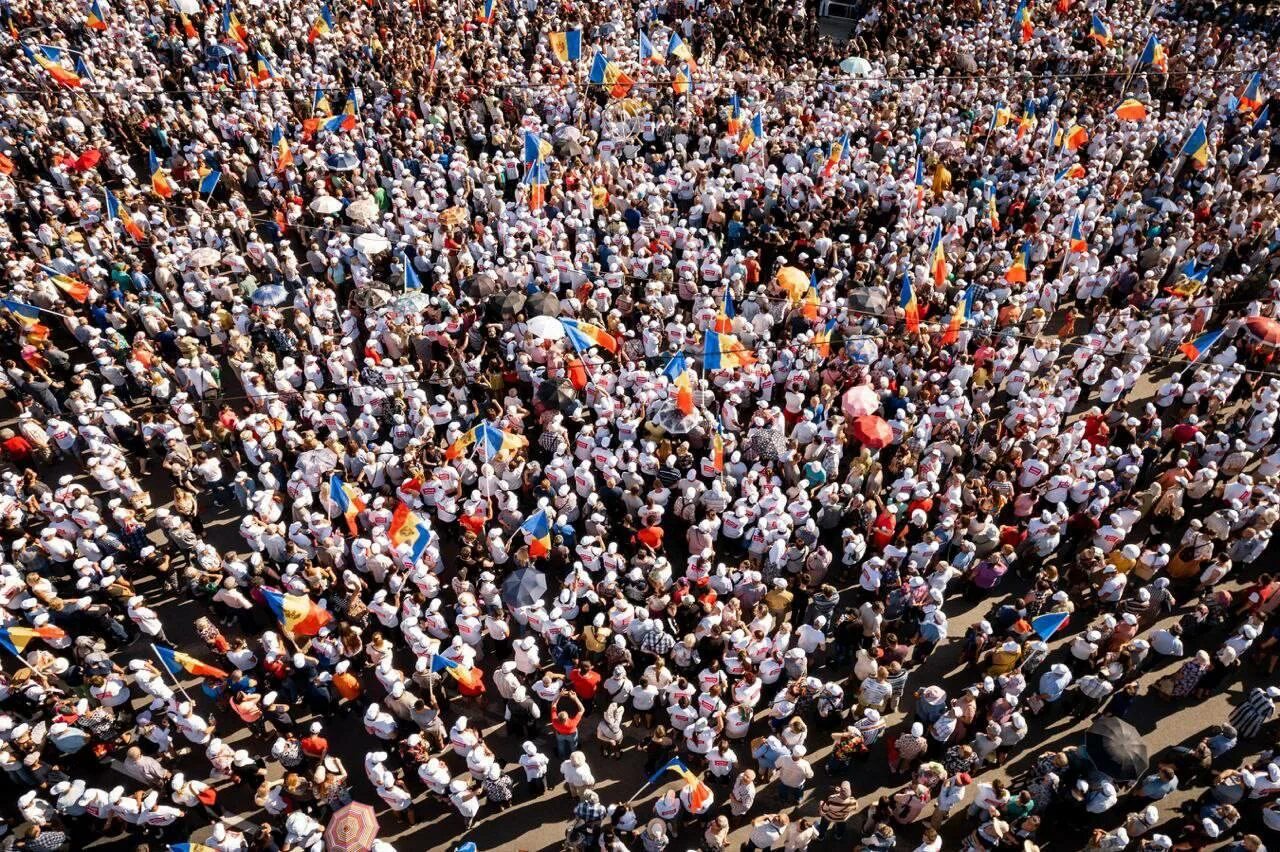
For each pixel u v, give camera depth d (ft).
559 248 72.74
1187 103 98.73
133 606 46.44
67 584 50.39
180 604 52.03
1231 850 37.60
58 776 41.29
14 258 69.56
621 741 44.86
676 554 54.49
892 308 68.54
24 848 38.01
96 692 43.11
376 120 91.66
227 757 40.27
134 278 69.05
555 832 41.39
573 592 46.34
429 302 67.67
